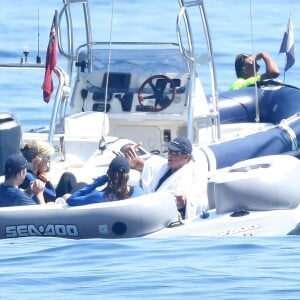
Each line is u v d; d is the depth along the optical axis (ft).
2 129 153.99
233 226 145.18
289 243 137.69
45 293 112.88
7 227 141.90
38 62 177.58
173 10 406.62
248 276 118.73
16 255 130.52
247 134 180.45
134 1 423.23
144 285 115.44
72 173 155.12
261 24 399.03
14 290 114.21
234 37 366.84
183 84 180.04
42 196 148.25
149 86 181.16
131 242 137.59
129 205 142.00
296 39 367.25
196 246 135.03
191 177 152.25
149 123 182.19
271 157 156.76
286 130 183.62
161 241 138.41
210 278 117.91
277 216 147.02
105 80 183.83
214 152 171.94
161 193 145.59
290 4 454.81
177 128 182.09
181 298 110.42
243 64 212.43
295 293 111.45
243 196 147.64
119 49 185.16
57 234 142.31
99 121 175.42
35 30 377.09
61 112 176.96
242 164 155.33
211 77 178.29
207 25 176.55
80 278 118.83
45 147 151.43
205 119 179.42
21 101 267.80
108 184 145.69
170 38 352.49
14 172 145.38
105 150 167.53
